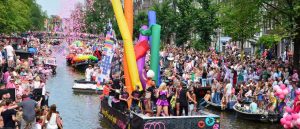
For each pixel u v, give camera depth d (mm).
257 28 43062
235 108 31750
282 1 38094
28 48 70188
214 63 45219
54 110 20875
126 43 26156
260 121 29562
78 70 63344
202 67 42406
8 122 20031
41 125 21219
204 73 41062
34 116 23062
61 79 52906
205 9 65375
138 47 27156
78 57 63531
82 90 42594
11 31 81625
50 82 49625
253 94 32281
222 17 52438
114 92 28078
